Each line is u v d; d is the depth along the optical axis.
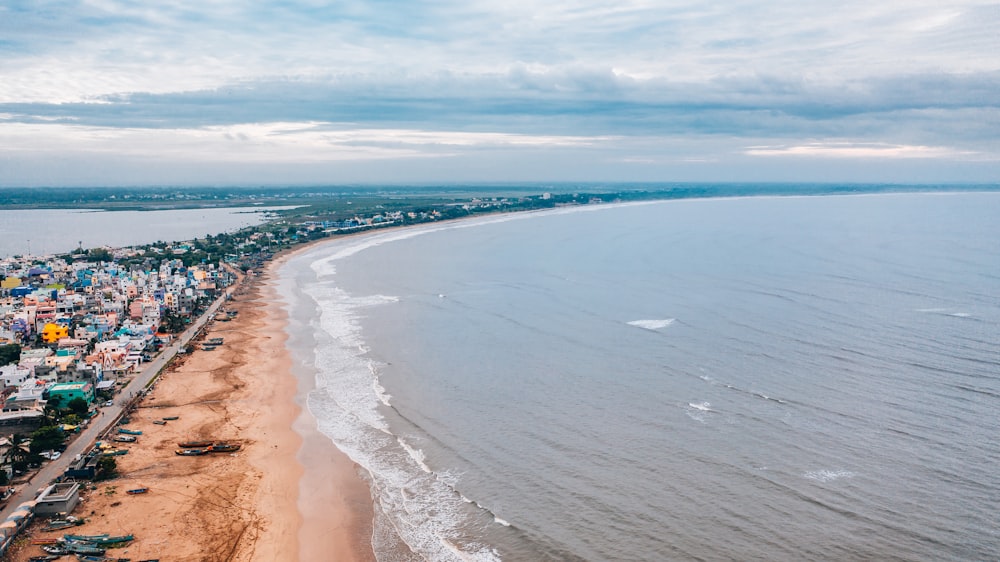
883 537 63.97
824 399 96.94
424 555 65.00
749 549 63.09
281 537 68.56
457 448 87.06
